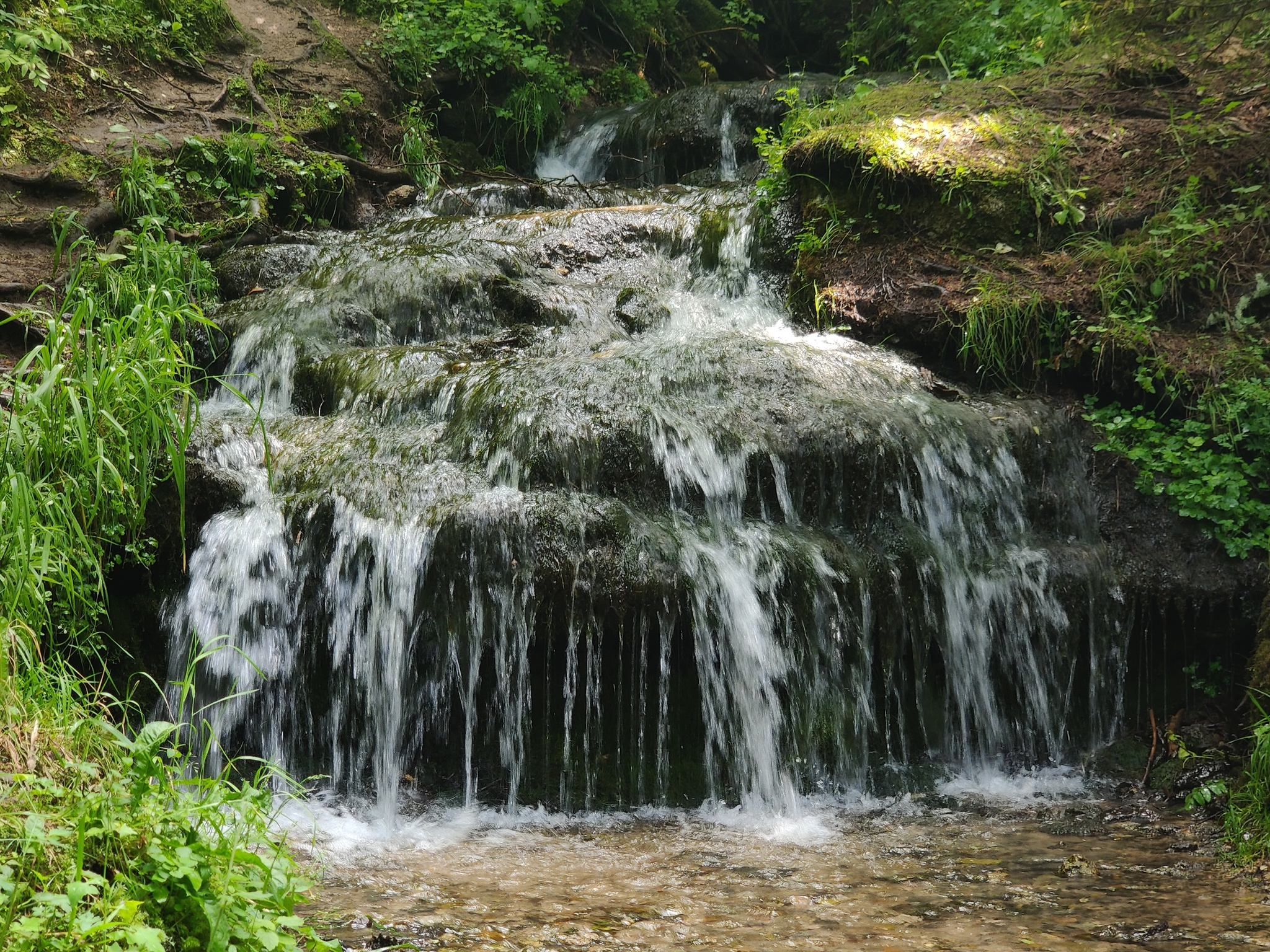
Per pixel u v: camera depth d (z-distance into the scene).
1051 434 6.74
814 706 5.70
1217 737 5.94
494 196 10.18
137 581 5.76
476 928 3.86
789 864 4.67
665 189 10.35
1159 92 8.38
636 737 5.49
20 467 5.16
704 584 5.55
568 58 14.62
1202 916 4.07
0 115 8.82
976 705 6.04
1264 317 6.96
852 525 6.17
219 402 7.45
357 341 7.66
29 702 4.02
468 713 5.43
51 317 6.94
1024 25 10.70
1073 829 5.14
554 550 5.48
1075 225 7.54
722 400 6.42
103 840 3.40
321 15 12.54
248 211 9.28
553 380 6.39
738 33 16.31
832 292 7.69
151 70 10.34
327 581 5.71
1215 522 6.43
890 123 8.31
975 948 3.78
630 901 4.21
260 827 3.84
